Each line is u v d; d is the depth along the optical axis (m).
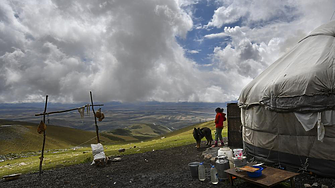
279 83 6.57
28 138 70.94
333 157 5.61
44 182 7.65
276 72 7.38
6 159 32.44
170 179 6.84
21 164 16.56
